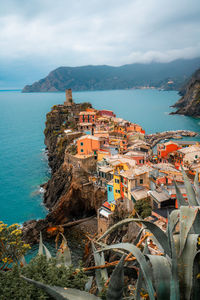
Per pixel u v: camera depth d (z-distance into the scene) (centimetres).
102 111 15525
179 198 1099
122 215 5288
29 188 9506
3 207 8006
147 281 676
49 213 7219
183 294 725
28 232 6303
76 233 6544
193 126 19825
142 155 7494
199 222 867
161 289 708
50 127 14150
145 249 955
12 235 1641
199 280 748
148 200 4638
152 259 743
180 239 781
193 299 743
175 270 684
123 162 6431
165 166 5803
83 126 12375
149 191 4647
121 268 736
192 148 7756
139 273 776
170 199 4228
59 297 800
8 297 874
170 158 8006
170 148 8338
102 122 12838
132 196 5022
